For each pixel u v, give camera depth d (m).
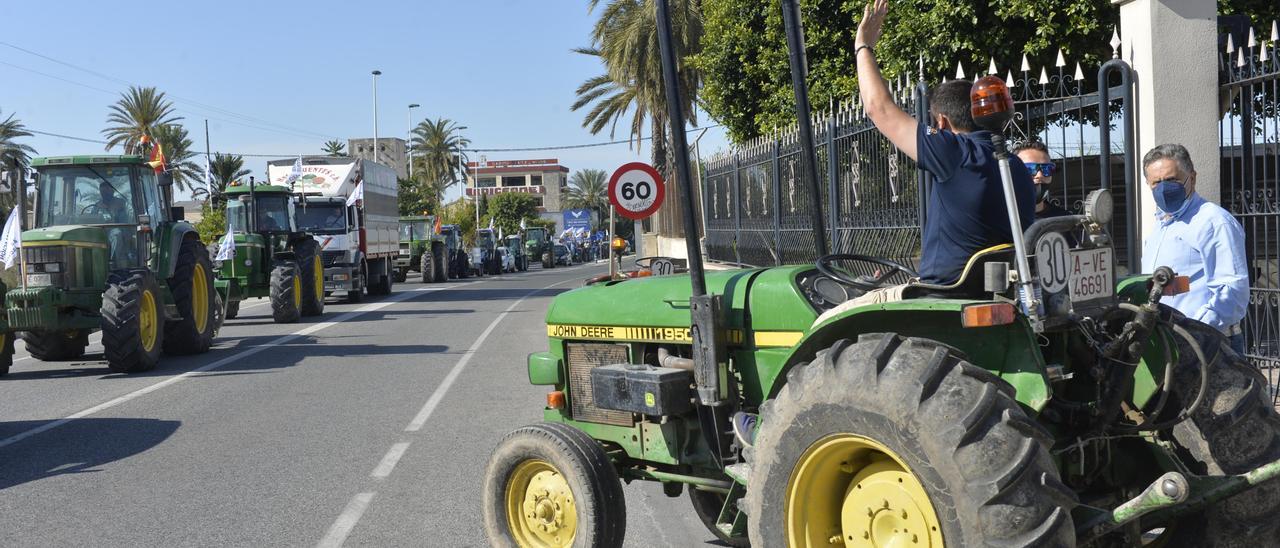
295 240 22.56
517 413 9.32
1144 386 3.58
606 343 4.69
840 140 12.12
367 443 8.04
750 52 21.42
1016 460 2.79
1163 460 3.54
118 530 5.78
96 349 15.99
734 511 4.23
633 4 27.73
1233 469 3.43
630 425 4.61
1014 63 14.20
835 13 18.47
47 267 12.59
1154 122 8.22
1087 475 3.52
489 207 89.00
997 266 3.16
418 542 5.45
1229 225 5.05
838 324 3.43
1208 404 3.48
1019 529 2.75
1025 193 3.43
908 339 3.12
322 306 22.64
